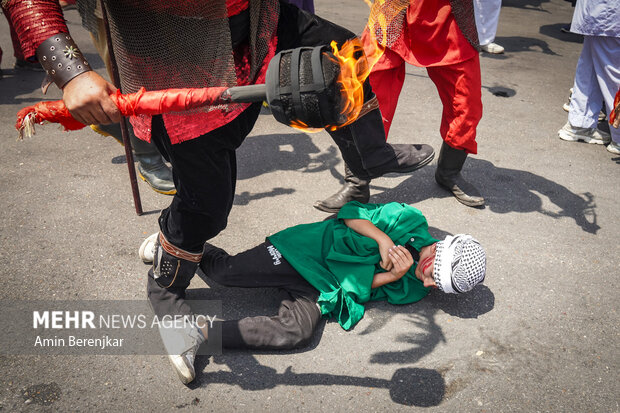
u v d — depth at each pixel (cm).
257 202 338
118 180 353
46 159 372
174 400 212
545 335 252
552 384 227
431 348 242
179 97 154
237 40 179
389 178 371
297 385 221
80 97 150
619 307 271
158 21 161
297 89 151
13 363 221
